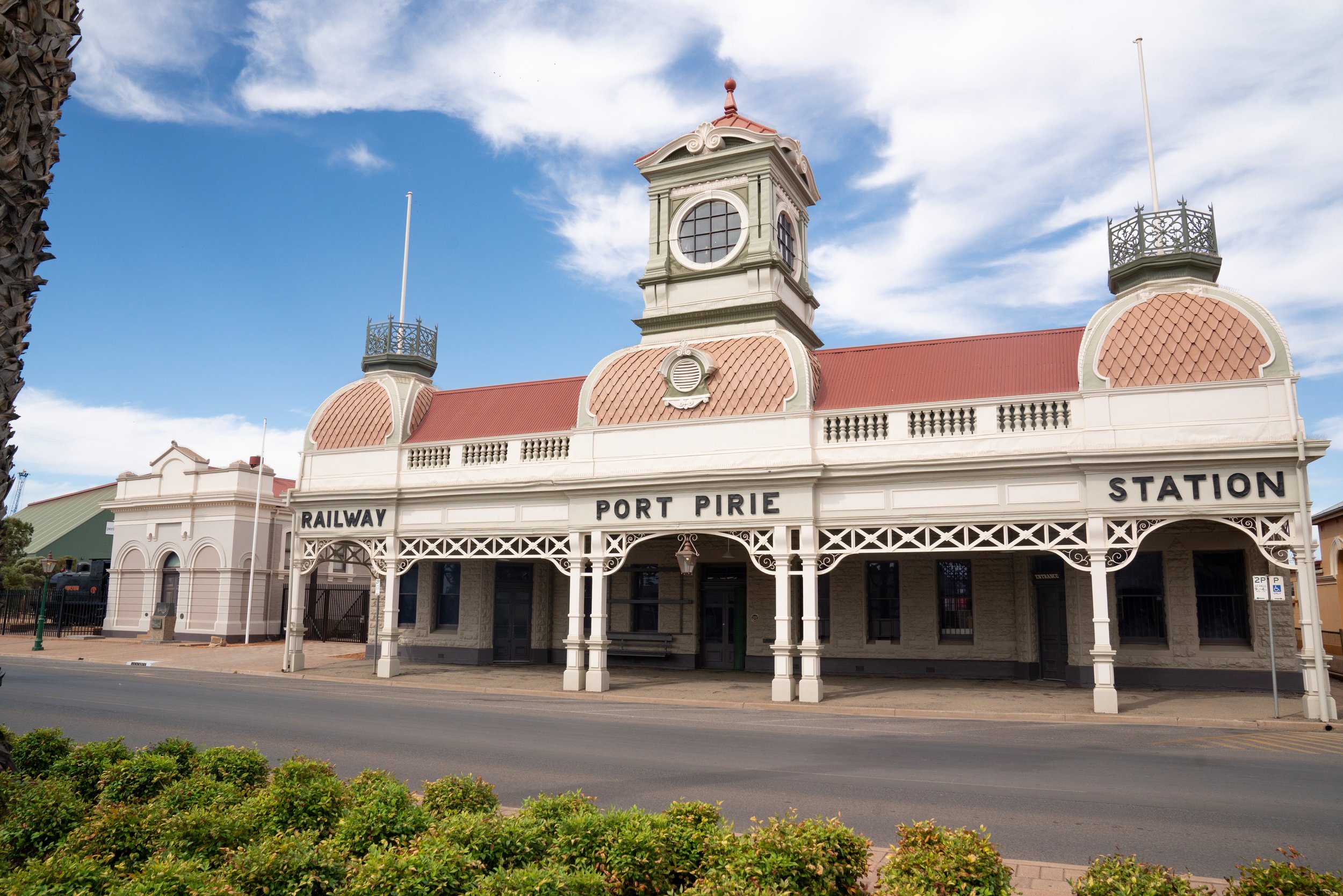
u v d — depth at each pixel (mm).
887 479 19656
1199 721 15961
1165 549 21734
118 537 42281
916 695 20281
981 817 8977
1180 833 8430
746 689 21891
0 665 26938
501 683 23094
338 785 7625
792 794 9922
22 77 7406
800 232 27359
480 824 6258
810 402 20672
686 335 24297
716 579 27156
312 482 26453
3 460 7727
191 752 9352
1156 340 18125
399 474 25328
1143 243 19516
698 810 6691
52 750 9492
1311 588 16312
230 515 39094
